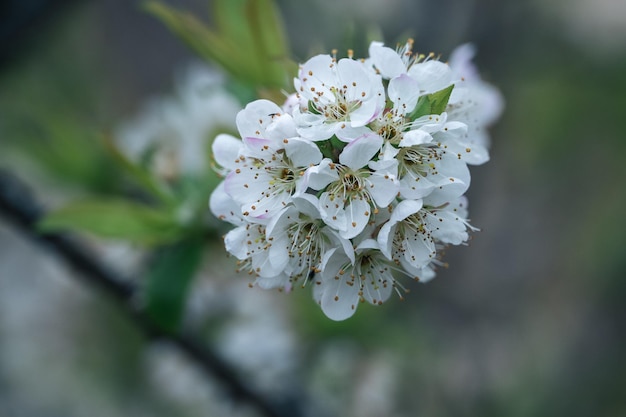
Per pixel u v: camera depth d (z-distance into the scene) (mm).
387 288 349
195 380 508
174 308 403
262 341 447
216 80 452
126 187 454
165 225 406
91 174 451
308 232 337
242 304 455
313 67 336
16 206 423
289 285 345
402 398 473
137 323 427
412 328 489
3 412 551
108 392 548
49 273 588
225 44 395
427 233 341
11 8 488
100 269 425
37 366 568
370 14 568
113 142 408
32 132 457
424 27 557
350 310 345
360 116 333
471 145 346
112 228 401
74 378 561
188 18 393
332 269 342
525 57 598
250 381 436
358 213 331
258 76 394
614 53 639
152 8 392
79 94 599
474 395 541
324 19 581
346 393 452
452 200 339
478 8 562
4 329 574
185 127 446
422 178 337
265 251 342
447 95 335
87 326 564
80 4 555
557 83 657
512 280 658
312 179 330
